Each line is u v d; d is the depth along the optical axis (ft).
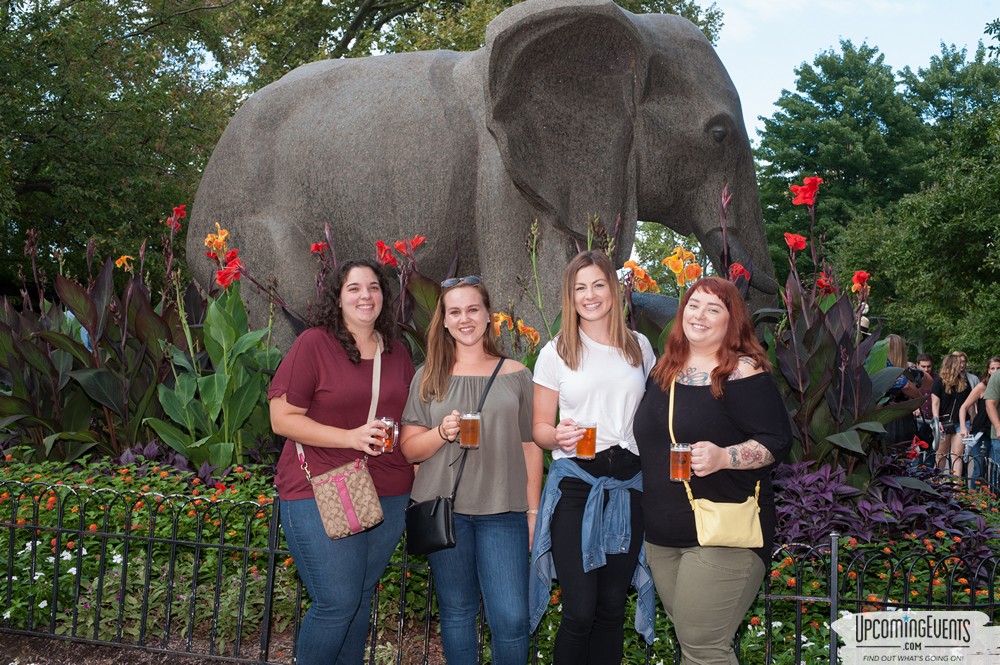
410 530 9.55
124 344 18.31
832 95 132.46
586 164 18.08
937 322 71.36
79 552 12.80
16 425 19.21
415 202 19.10
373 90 20.21
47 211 56.29
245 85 64.28
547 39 17.20
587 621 9.20
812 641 11.85
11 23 51.47
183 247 57.93
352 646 10.44
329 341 9.77
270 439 18.49
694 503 8.64
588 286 9.53
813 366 15.58
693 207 19.95
